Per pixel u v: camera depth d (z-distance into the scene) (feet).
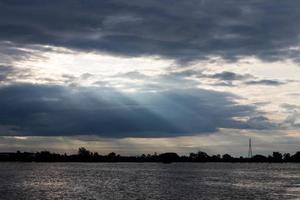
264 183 613.52
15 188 505.66
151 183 605.31
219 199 397.60
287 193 450.30
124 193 450.30
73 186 543.80
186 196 422.41
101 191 474.08
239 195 430.20
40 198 400.06
